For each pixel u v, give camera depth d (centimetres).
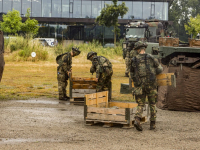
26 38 3397
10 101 1168
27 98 1243
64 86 1241
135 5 5781
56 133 716
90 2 5834
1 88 1488
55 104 1137
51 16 5878
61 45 3616
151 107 770
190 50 1030
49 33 5834
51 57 3216
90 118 810
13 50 3247
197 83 1025
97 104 893
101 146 618
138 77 753
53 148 598
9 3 5891
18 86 1574
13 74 2114
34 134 702
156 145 632
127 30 2825
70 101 1144
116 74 2305
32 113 949
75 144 630
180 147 620
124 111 777
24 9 5891
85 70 2555
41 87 1552
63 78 1227
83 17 5859
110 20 4722
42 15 5891
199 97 1023
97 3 5834
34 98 1259
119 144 636
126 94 1378
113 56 3681
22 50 3114
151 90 756
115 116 785
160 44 1365
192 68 1029
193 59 1022
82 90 1152
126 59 2109
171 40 1359
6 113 934
